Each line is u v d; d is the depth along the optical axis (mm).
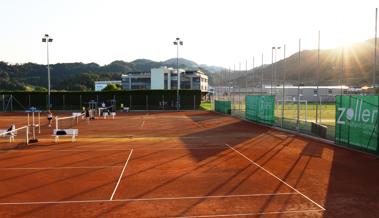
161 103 69812
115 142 23672
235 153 19125
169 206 10273
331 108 56219
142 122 40406
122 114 55656
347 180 13250
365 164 16141
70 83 169625
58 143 23188
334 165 15930
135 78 135750
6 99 67812
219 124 37375
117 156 18391
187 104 70062
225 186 12430
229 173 14406
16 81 159500
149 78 134750
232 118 45969
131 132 30109
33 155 18766
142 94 70125
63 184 12891
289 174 14203
